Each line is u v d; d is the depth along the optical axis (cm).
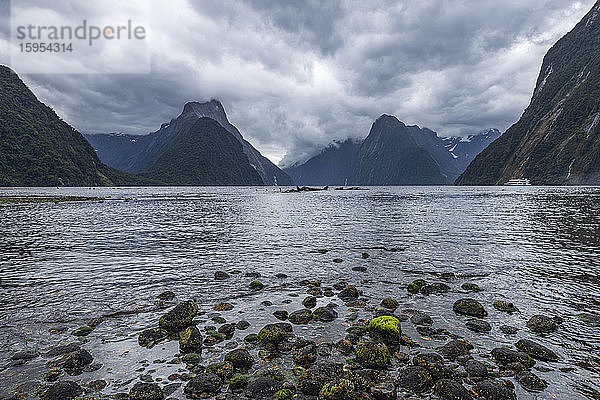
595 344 1063
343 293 1553
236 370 917
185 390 817
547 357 979
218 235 3256
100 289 1609
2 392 809
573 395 812
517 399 795
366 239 3000
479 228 3588
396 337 1073
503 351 991
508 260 2172
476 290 1599
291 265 2103
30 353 995
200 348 1037
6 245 2680
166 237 3131
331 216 5034
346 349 1030
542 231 3312
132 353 1009
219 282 1744
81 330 1156
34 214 5197
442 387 816
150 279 1783
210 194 14425
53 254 2358
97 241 2889
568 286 1638
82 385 841
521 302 1441
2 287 1619
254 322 1242
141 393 786
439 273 1906
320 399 786
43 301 1441
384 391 819
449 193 13650
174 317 1225
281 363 958
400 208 6419
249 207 7062
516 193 12194
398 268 2022
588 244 2647
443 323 1235
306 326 1208
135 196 11881
